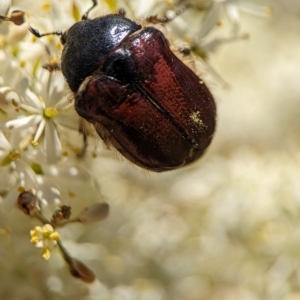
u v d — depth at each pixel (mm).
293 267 148
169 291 149
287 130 173
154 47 120
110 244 145
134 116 119
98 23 122
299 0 193
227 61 179
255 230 149
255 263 150
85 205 122
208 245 150
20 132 120
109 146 122
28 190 119
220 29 150
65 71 121
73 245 141
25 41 123
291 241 148
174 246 150
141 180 153
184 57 124
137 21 125
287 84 178
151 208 151
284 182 150
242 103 174
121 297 142
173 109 119
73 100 121
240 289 149
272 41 183
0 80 120
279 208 149
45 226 119
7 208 119
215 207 151
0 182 119
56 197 120
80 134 122
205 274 150
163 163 120
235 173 152
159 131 119
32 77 122
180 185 153
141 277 147
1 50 120
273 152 158
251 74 179
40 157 120
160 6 129
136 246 148
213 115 122
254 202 150
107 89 119
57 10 124
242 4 135
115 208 148
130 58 119
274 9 186
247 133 171
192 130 120
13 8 125
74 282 132
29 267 131
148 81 119
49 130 120
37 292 131
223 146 167
